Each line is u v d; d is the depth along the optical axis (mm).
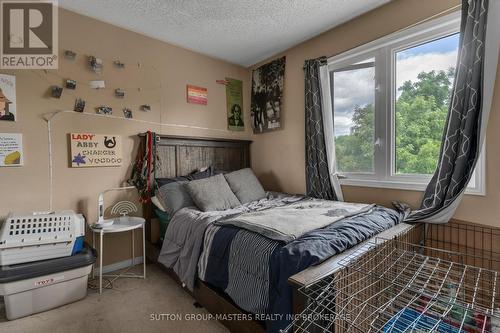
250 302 1378
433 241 1970
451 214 1794
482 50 1648
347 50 2539
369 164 2502
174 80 2965
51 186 2209
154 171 2689
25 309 1775
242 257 1490
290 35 2779
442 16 1945
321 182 2672
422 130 2145
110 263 2539
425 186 2072
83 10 2295
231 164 3432
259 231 1538
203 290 1772
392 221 1873
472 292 1336
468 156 1729
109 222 2264
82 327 1687
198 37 2805
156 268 2611
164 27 2592
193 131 3123
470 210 1831
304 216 1805
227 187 2666
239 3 2203
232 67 3514
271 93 3320
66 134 2281
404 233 1712
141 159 2660
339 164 2746
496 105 1705
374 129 2434
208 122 3258
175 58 2969
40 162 2160
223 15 2383
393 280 1228
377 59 2373
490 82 1644
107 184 2510
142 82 2725
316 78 2701
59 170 2248
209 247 1735
